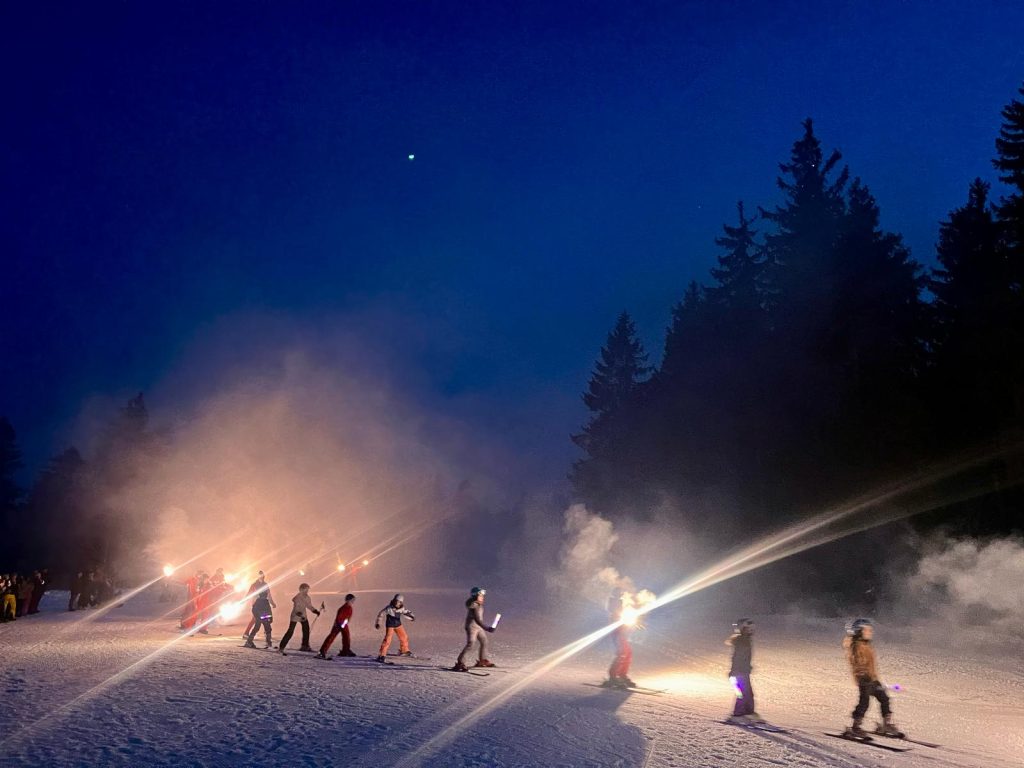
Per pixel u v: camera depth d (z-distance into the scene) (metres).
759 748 11.05
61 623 31.23
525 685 16.17
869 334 44.00
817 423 40.75
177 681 15.27
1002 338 39.12
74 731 10.62
